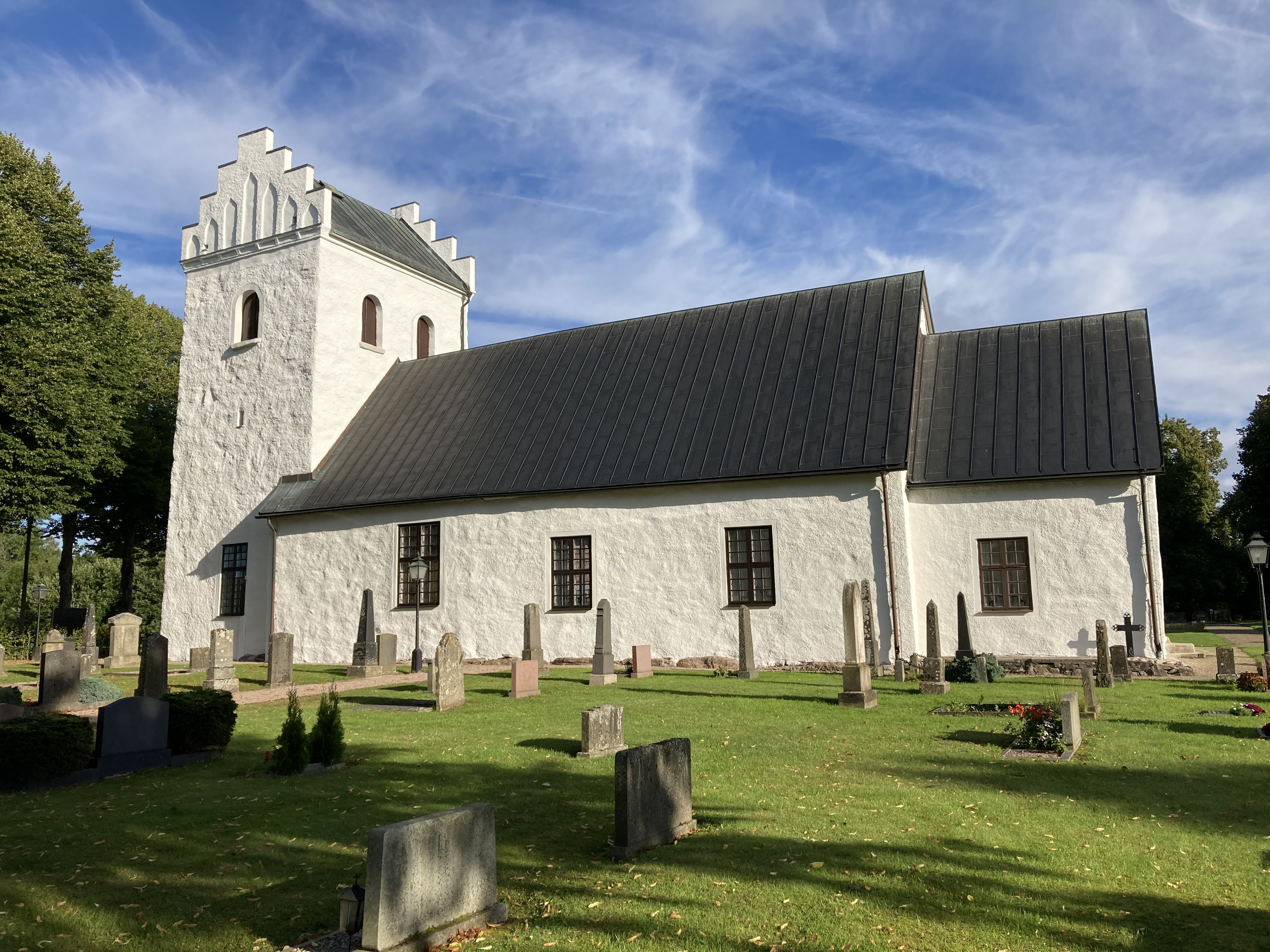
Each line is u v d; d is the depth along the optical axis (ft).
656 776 26.30
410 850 19.38
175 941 20.30
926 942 19.30
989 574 72.18
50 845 27.55
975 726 43.91
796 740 41.06
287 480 99.96
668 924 20.30
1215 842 25.77
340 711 42.98
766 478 74.74
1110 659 61.26
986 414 76.95
